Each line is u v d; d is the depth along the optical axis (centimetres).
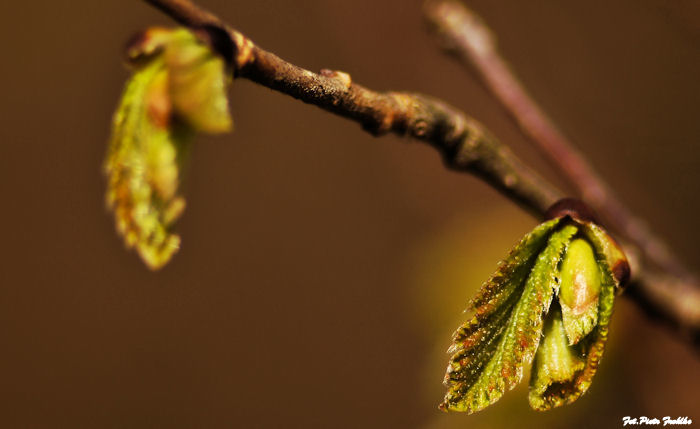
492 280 21
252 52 21
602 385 27
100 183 58
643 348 27
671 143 47
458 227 34
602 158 47
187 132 21
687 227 45
